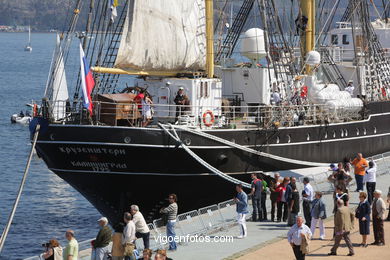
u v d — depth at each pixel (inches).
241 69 1950.1
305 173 1850.4
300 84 1989.4
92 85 1593.3
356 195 1695.4
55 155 1640.0
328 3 2464.3
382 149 2193.7
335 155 1975.9
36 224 1902.1
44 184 2437.3
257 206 1498.5
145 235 1229.7
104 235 1157.1
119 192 1674.5
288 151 1820.9
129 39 1734.7
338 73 2233.0
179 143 1627.7
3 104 4906.5
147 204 1701.5
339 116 1991.9
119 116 1626.5
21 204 2138.3
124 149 1603.1
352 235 1387.8
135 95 1663.4
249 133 1734.7
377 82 2230.6
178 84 1750.7
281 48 2016.5
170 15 1771.7
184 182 1683.1
